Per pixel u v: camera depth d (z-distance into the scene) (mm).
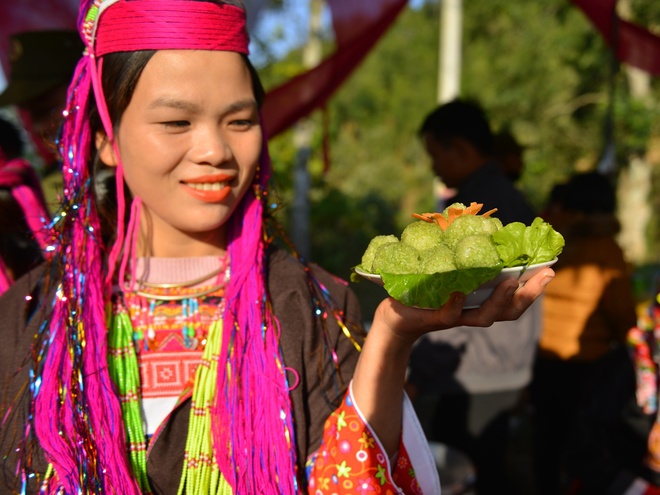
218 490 1237
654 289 2189
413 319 1064
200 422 1255
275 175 1479
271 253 1418
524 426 5297
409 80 25750
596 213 3654
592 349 3604
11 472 1224
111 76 1245
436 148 3596
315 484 1217
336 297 1428
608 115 4508
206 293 1351
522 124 14992
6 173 1836
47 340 1278
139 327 1317
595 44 13141
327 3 4223
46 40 2467
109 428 1213
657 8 11594
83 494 1167
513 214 3320
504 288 970
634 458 2225
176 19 1192
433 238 1085
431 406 5258
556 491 3814
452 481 2645
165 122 1218
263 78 9953
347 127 23266
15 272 1828
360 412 1194
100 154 1361
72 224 1332
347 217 13711
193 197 1258
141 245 1379
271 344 1279
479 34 16484
